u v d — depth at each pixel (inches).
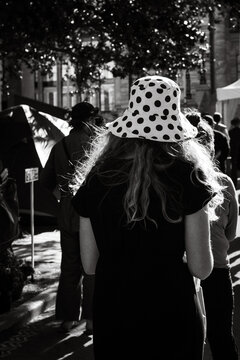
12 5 481.7
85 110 247.9
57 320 259.0
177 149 107.6
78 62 679.1
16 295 276.8
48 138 537.6
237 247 433.1
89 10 571.5
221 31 1980.8
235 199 175.3
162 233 103.9
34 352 226.7
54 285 315.3
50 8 504.7
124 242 105.3
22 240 470.6
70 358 220.2
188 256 106.8
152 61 613.6
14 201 263.9
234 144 781.3
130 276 104.8
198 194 103.8
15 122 521.3
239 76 2027.6
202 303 122.3
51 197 548.1
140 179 104.3
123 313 104.7
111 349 105.9
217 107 1194.6
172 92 110.0
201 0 603.8
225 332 171.9
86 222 111.3
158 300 104.0
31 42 572.1
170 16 571.5
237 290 304.8
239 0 569.0
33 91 1905.8
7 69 719.1
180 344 104.3
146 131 107.0
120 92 2070.6
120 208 105.3
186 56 634.2
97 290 108.0
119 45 635.5
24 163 534.3
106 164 108.3
